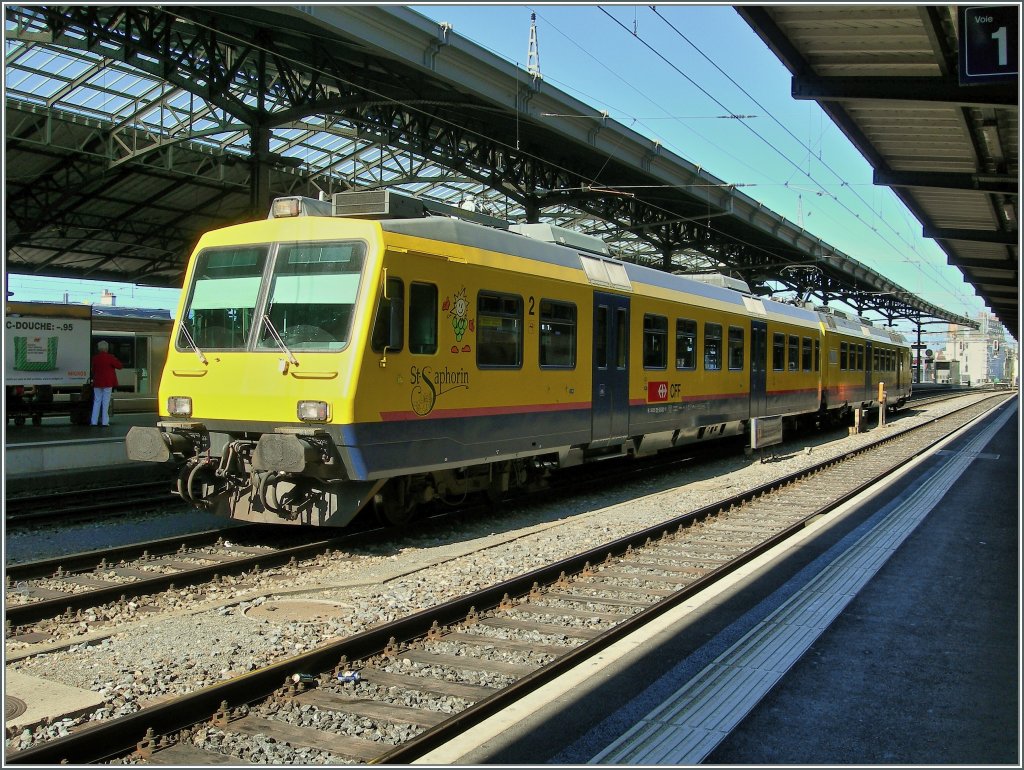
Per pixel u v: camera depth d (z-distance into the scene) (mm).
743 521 11195
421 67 17141
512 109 19734
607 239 38438
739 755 4117
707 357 16031
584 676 5188
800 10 9055
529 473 11773
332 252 8680
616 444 13039
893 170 15773
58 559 8039
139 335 27438
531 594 7309
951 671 5305
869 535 9555
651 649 5707
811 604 6750
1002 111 11969
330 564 8445
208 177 27438
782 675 5191
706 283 17016
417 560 8680
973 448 20703
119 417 22312
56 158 24781
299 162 20844
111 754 4168
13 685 4926
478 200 33656
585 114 21719
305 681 5082
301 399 8375
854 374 26656
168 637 6008
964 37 8062
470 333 9750
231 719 4617
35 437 15727
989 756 4137
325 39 17312
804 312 22484
